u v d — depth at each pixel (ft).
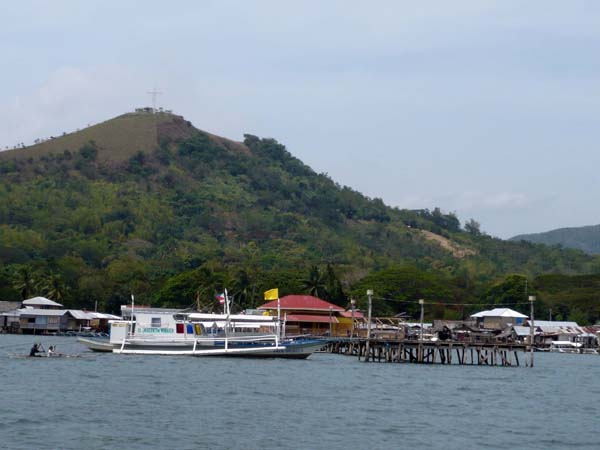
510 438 214.69
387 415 240.94
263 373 340.39
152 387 282.15
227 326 421.59
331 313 569.64
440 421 235.20
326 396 275.80
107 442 191.31
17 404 237.45
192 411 234.17
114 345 429.79
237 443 194.49
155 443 191.83
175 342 418.51
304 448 191.83
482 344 422.41
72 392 265.54
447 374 374.22
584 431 230.07
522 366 449.06
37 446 185.26
